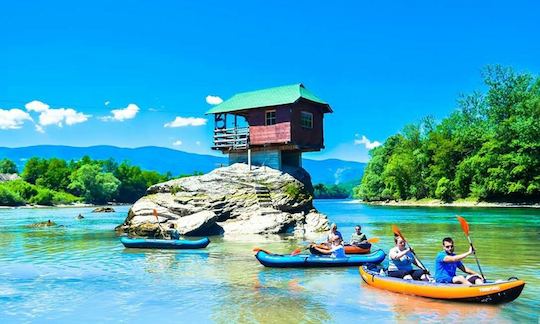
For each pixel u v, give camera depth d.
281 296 12.77
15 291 13.77
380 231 30.44
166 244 22.64
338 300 12.22
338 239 17.73
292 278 15.19
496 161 59.53
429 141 78.75
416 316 10.66
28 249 23.23
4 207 94.62
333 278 15.09
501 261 17.73
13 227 38.12
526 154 56.16
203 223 28.31
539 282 13.99
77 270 17.16
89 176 118.75
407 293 12.50
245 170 33.97
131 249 22.84
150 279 15.34
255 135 35.31
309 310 11.36
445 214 47.81
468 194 68.12
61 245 24.84
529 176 57.22
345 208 72.81
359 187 104.38
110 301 12.52
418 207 66.75
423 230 30.72
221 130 36.72
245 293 13.20
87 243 25.70
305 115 36.00
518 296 11.43
